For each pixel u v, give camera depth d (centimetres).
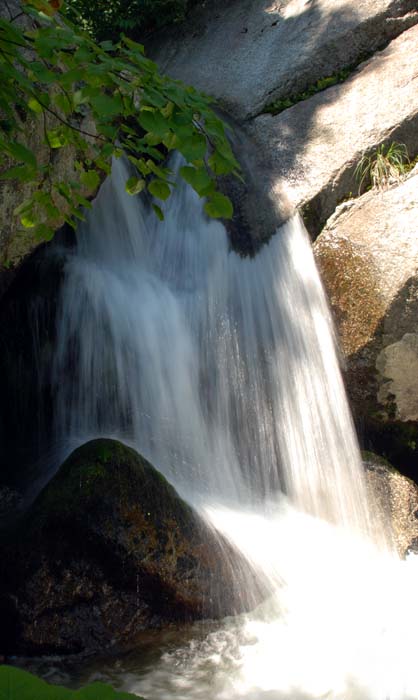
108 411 501
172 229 611
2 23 234
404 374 501
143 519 381
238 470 504
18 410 495
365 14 700
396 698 330
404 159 603
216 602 388
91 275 525
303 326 525
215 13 848
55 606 366
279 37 751
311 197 582
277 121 666
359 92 654
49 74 234
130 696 71
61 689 70
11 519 418
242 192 613
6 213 402
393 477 492
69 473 388
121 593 375
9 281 428
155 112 223
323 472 499
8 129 301
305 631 381
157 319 527
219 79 749
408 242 520
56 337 499
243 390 520
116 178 595
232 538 418
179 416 506
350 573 431
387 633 379
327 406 508
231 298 553
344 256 530
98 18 844
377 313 498
